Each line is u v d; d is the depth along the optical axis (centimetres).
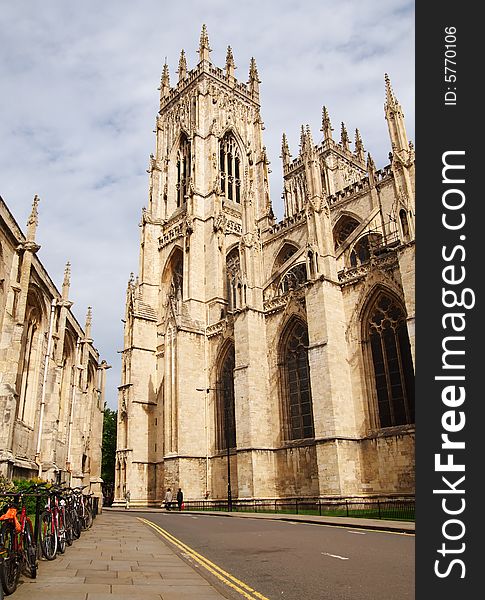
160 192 11406
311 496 6091
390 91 5928
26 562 1648
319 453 5647
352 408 5831
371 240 7469
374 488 5428
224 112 11706
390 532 3241
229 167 11531
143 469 8762
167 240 10662
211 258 9488
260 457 6569
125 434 9038
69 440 6512
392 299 5756
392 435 5397
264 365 7069
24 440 4672
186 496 7544
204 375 8369
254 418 6688
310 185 6731
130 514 6275
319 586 1612
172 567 2009
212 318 8975
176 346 8250
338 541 2781
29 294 4934
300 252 7994
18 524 1587
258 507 6297
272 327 7169
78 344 7025
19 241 4394
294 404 6700
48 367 5284
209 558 2275
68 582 1650
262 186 11175
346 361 6009
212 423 8069
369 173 8075
